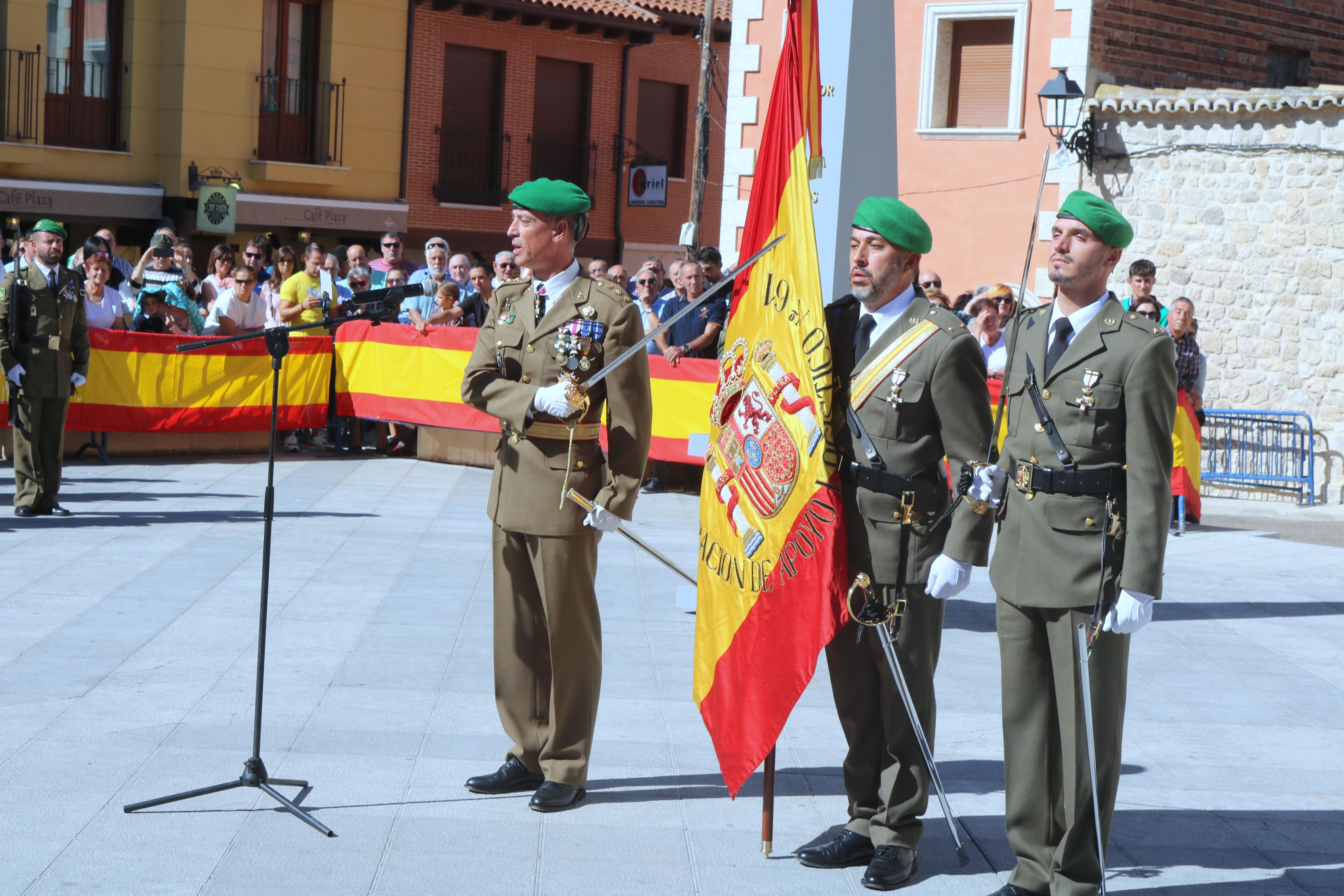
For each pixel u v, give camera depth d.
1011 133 16.70
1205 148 15.56
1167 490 3.96
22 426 9.67
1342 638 8.10
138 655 6.47
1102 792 4.07
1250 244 15.41
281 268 14.32
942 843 4.69
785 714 4.43
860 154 6.21
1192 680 7.01
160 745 5.28
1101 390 3.97
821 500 4.36
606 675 6.51
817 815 4.89
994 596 8.82
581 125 27.33
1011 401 4.20
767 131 4.96
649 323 12.97
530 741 5.02
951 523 4.25
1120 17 16.55
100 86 21.52
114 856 4.27
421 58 24.77
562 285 4.96
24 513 9.77
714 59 28.52
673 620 7.61
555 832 4.64
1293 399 15.33
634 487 4.84
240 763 5.12
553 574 4.82
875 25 6.16
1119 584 3.94
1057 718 4.19
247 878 4.16
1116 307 4.06
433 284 14.15
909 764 4.36
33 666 6.23
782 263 4.59
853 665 4.46
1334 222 14.95
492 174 26.02
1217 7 17.48
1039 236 16.58
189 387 13.16
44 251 9.69
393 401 13.67
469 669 6.47
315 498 11.21
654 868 4.38
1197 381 12.64
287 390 13.70
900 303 4.42
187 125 21.80
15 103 20.39
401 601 7.76
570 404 4.66
